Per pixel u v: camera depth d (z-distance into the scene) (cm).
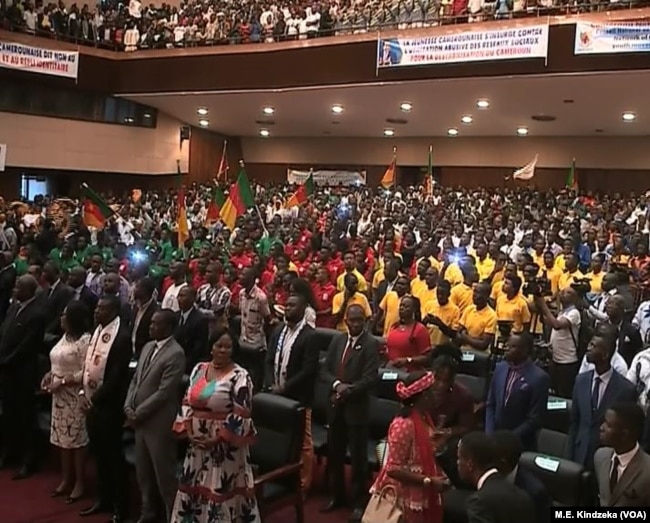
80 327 581
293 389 571
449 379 466
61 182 2278
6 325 638
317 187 2358
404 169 2631
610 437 361
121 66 2112
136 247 1209
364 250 1101
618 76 1452
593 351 454
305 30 1827
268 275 967
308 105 2075
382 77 1688
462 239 1309
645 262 1039
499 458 335
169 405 507
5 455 654
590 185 2322
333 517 554
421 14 1642
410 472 395
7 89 2033
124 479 551
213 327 663
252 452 521
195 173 2638
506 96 1742
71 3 2277
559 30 1451
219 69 1955
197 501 446
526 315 751
